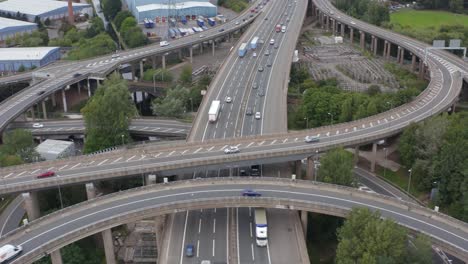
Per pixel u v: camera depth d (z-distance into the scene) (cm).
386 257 11494
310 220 15488
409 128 18425
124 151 17462
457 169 15800
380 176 18638
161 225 14688
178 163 16125
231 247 13338
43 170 16262
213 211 15212
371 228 11944
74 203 16762
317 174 16388
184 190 15038
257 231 13500
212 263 12800
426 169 17225
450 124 18250
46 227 13350
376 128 18950
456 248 12169
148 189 15100
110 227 13538
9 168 16338
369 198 14575
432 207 16388
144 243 15312
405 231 12088
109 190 17600
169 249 13400
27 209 15538
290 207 14162
